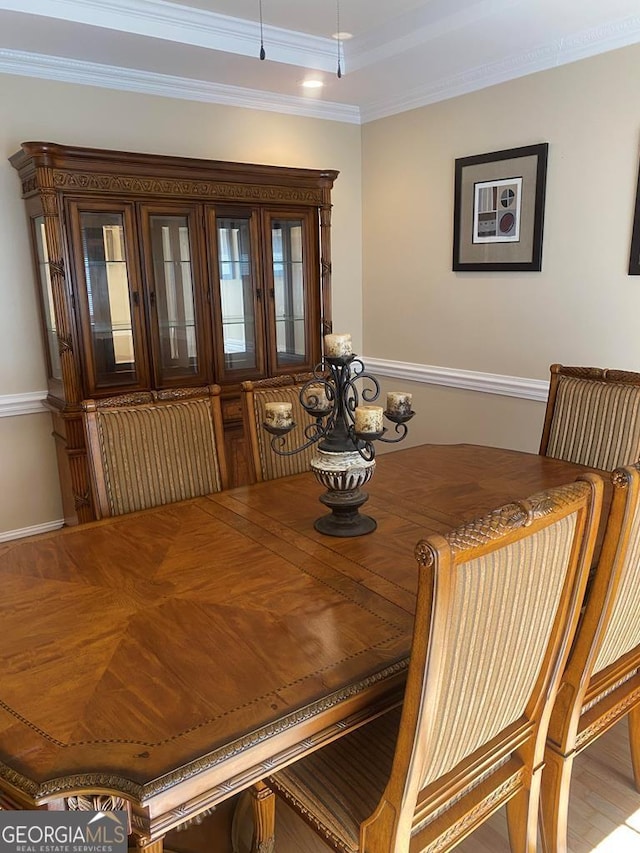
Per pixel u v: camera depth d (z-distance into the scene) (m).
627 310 2.90
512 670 1.11
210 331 3.33
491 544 0.92
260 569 1.47
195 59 3.04
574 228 3.05
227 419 3.44
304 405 1.67
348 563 1.49
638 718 1.69
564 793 1.42
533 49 3.00
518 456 2.35
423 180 3.76
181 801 0.89
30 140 3.04
